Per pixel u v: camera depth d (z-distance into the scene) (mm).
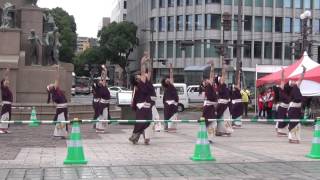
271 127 24766
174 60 86938
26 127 22156
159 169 10969
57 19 84750
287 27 85750
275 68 34781
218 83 18969
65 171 10523
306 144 16453
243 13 83438
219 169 11102
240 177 10203
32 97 27250
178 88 41844
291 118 17016
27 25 28984
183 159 12438
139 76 15359
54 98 17266
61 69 28016
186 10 86062
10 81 26312
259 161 12312
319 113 28203
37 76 27328
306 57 26438
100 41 94125
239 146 15648
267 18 84938
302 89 25031
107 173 10383
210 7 82938
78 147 11508
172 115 20812
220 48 44281
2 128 19125
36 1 29688
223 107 18891
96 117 20328
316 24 85500
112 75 96938
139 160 12188
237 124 23812
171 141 16656
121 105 25156
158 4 90062
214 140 17500
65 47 83000
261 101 32969
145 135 15445
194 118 34000
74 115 25203
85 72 106125
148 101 15383
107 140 16734
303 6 85750
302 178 10156
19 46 27344
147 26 93188
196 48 84250
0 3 28969
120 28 91438
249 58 83438
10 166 11055
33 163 11492
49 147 14555
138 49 98812
